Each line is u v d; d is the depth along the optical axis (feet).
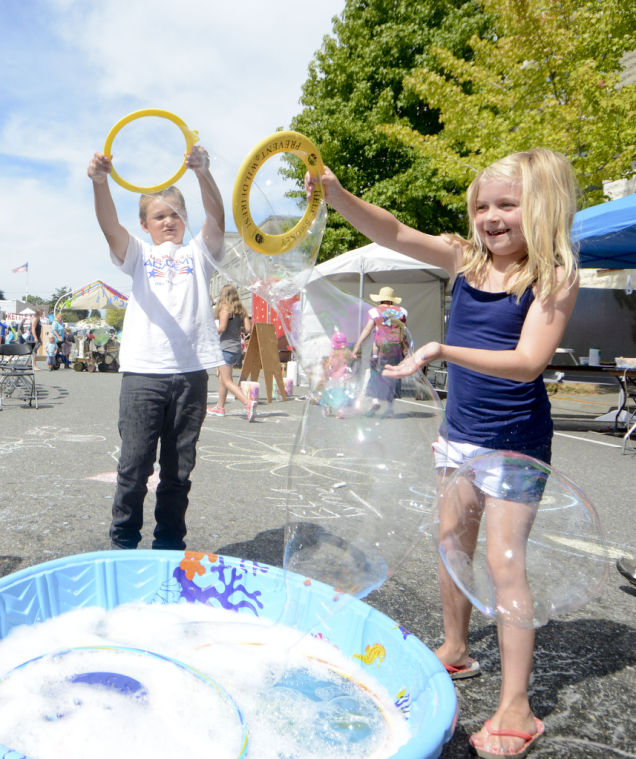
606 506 11.75
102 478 12.29
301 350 5.25
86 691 4.41
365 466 5.00
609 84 25.88
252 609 5.99
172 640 5.42
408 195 41.24
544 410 5.14
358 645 5.15
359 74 44.47
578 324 36.68
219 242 5.82
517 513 4.58
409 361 4.22
